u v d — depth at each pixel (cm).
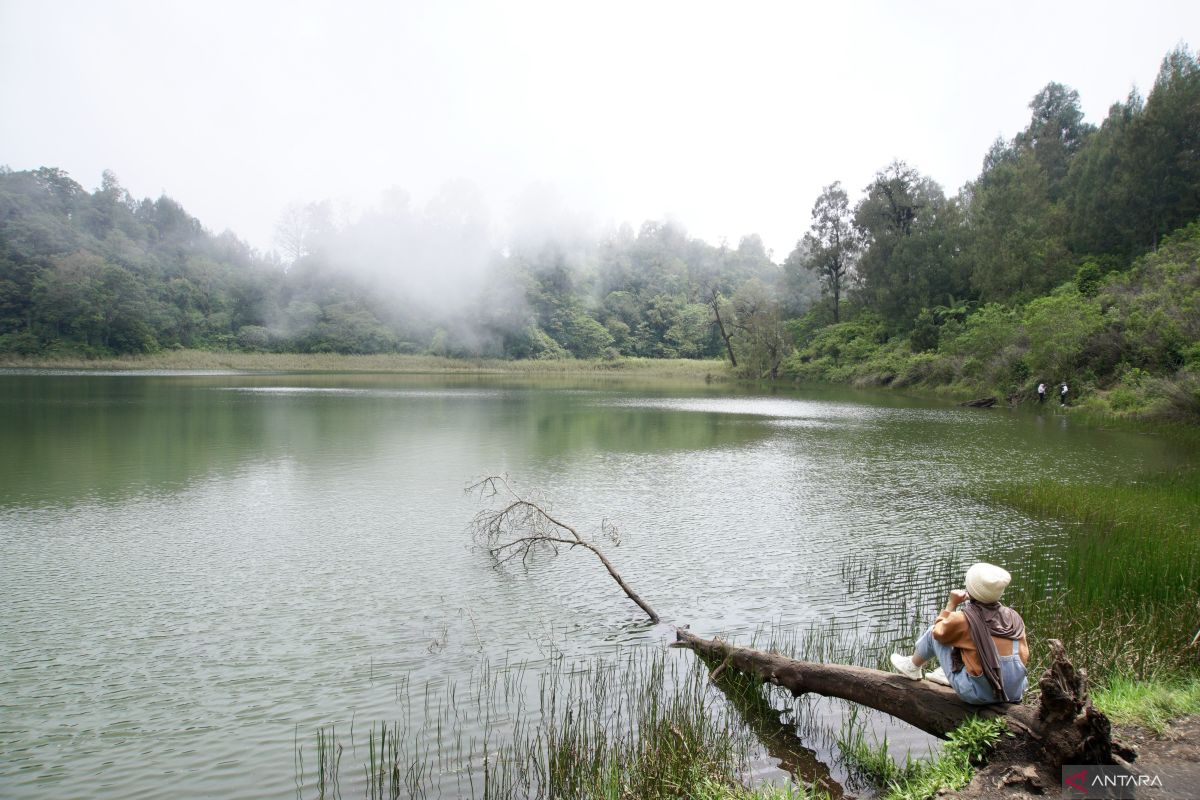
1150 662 697
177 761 616
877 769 582
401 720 679
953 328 5931
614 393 5203
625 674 768
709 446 2431
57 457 2072
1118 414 3225
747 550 1230
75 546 1235
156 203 13400
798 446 2441
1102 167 5641
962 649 536
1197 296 3525
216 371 8069
